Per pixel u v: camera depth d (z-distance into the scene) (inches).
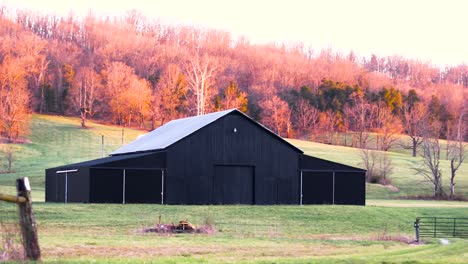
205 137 2103.8
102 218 1612.9
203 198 2087.8
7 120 4899.1
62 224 1498.5
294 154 2191.2
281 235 1438.2
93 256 891.4
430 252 1090.7
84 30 7632.9
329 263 788.6
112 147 4734.3
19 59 6028.5
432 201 2962.6
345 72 7765.8
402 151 5551.2
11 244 746.8
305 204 2182.6
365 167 3909.9
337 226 1696.6
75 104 5999.0
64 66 6289.4
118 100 5871.1
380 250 1111.0
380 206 2118.6
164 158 2047.2
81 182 2014.0
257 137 2160.4
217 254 970.1
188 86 6117.1
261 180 2154.3
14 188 2913.4
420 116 6043.3
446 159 4923.7
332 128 6264.8
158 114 5959.6
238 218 1724.9
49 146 4650.6
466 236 1633.9
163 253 960.3
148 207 1834.4
